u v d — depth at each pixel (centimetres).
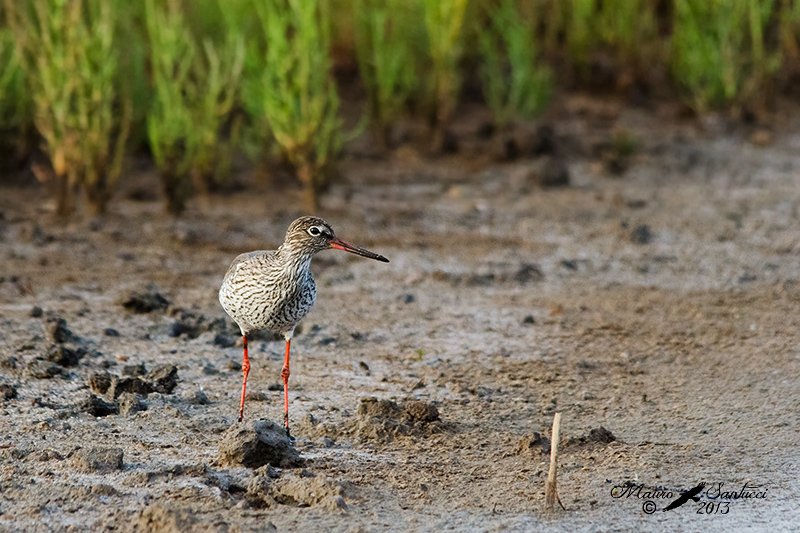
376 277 1436
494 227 1692
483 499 787
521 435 923
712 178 2006
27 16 1669
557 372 1095
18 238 1525
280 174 1947
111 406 945
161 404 960
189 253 1505
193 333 1188
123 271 1409
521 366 1113
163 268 1430
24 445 852
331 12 2392
